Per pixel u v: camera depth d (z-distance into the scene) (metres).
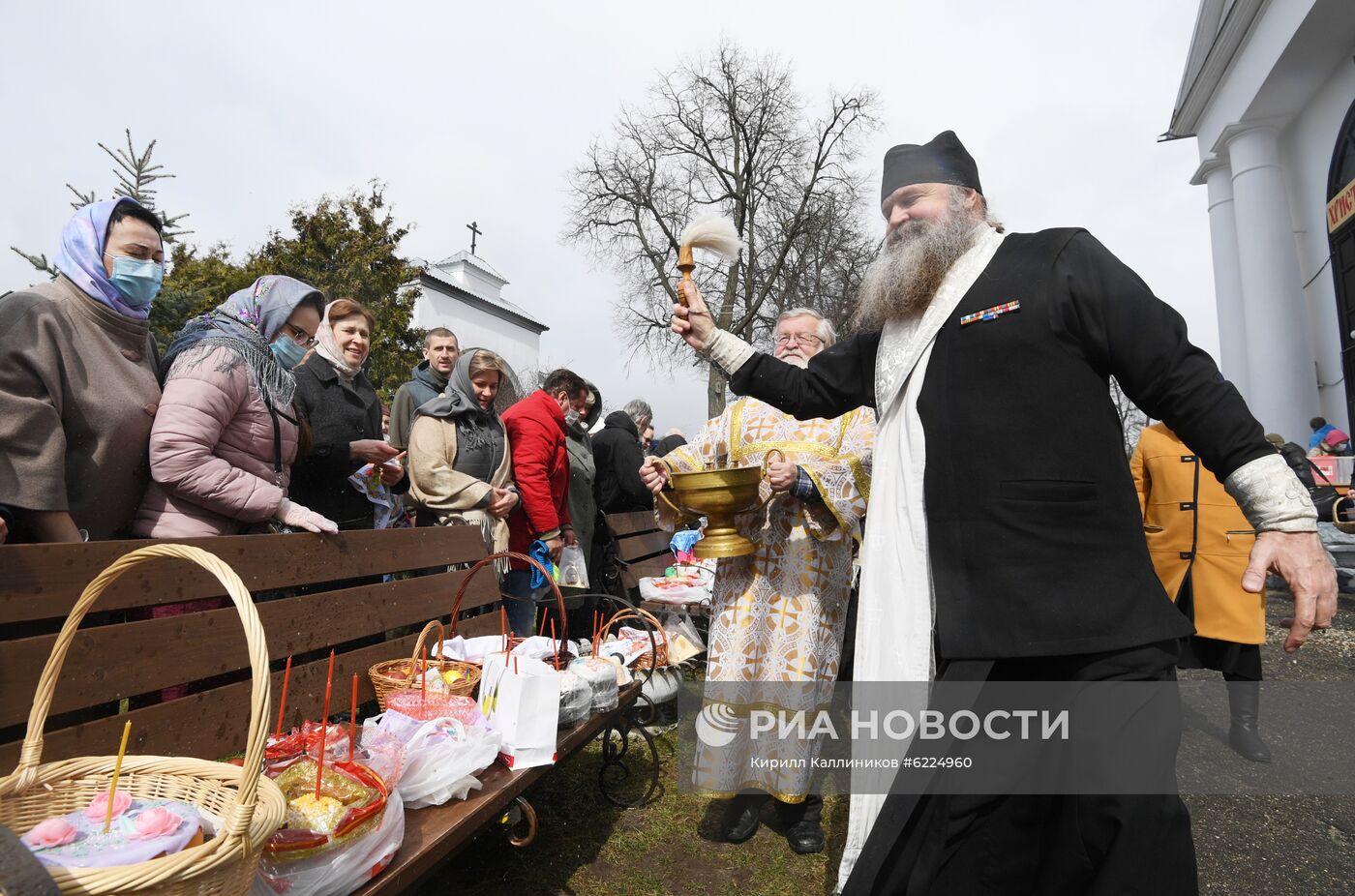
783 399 2.05
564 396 4.17
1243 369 14.49
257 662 0.99
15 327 1.64
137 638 1.52
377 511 3.14
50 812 1.10
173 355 2.02
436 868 1.50
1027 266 1.49
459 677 2.09
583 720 2.17
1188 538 3.50
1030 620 1.33
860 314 1.78
